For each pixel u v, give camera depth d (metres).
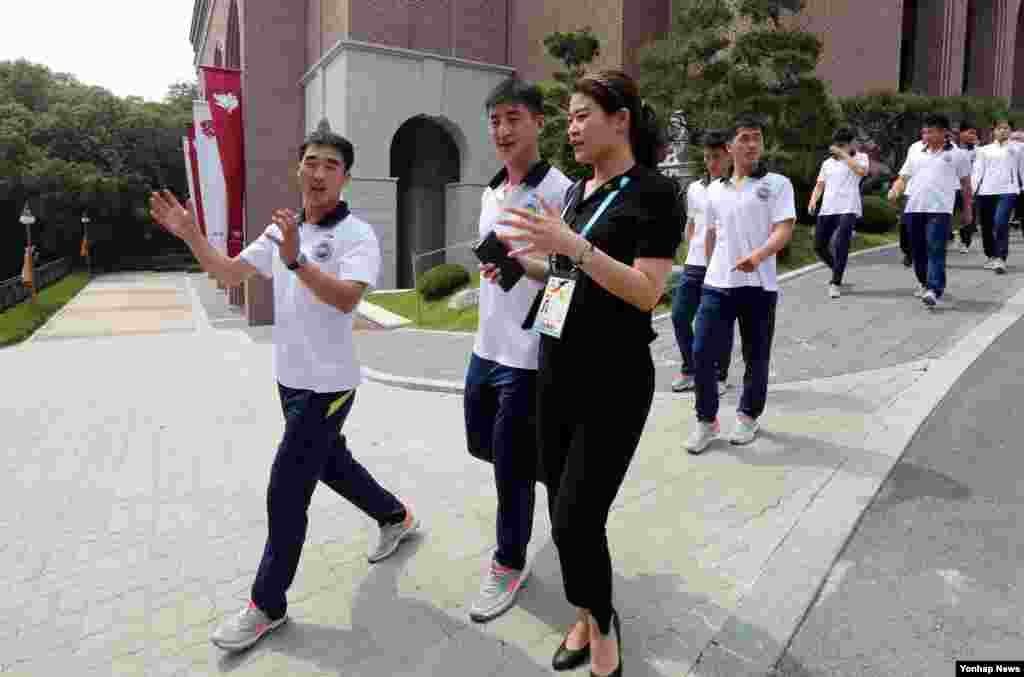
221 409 6.72
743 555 3.14
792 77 11.27
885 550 3.09
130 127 46.94
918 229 7.50
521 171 2.93
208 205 17.67
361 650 2.65
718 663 2.45
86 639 2.81
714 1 11.54
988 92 21.73
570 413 2.31
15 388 8.15
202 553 3.58
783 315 7.77
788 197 4.29
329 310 2.79
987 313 6.97
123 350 11.75
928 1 19.45
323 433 2.82
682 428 4.91
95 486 4.60
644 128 2.31
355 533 3.68
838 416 4.76
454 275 13.48
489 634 2.72
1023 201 12.24
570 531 2.23
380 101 16.61
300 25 19.33
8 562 3.50
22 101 47.81
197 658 2.66
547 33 17.45
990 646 2.45
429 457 4.87
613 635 2.40
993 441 4.07
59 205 43.06
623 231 2.19
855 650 2.48
